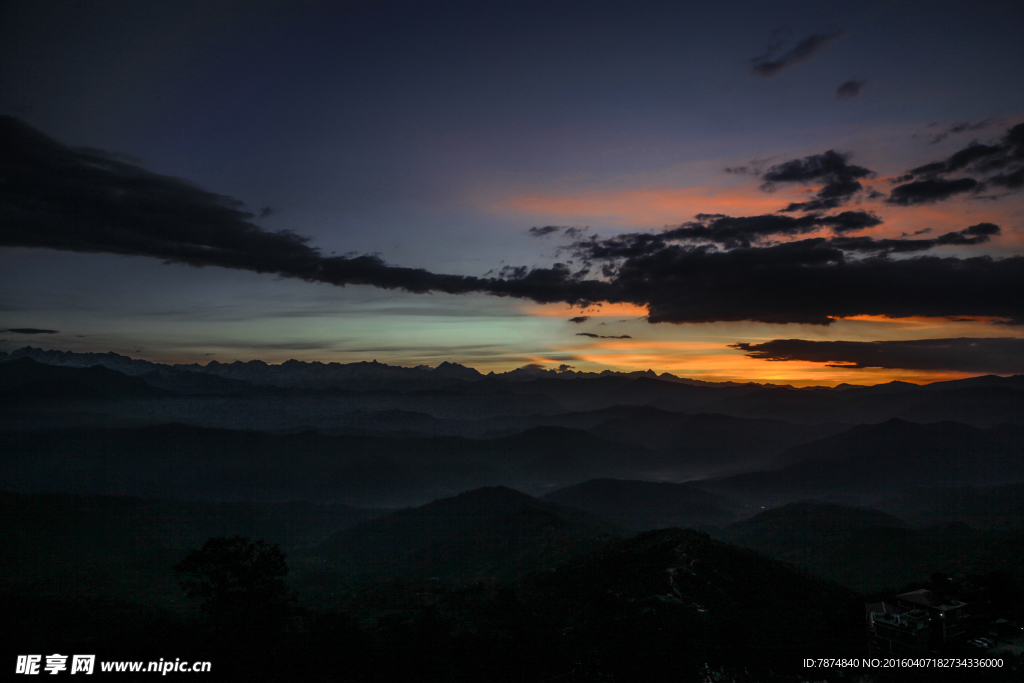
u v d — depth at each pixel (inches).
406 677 2372.0
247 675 2375.7
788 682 2166.6
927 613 2395.4
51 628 3016.7
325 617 3198.8
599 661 2472.9
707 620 2923.2
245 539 2829.7
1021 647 2281.0
